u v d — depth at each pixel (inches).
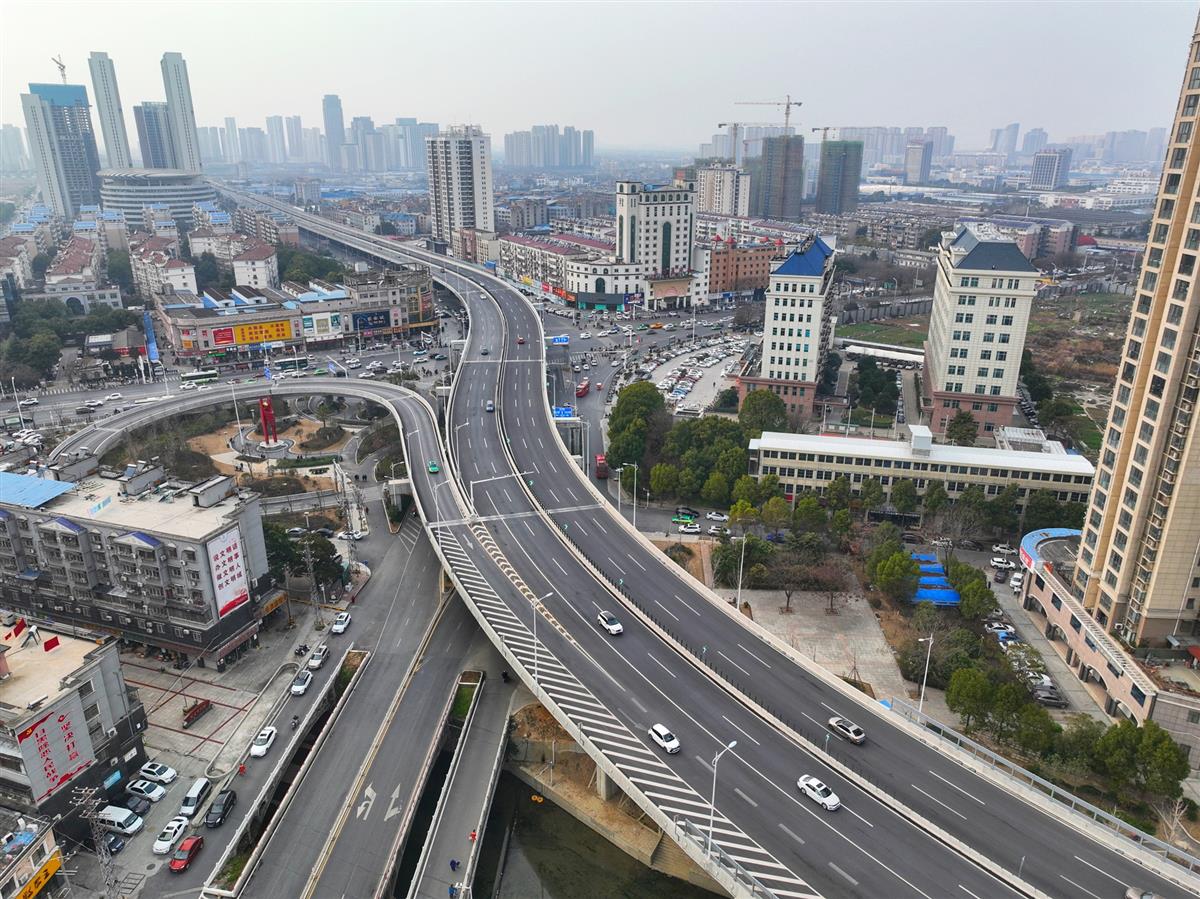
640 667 4480.8
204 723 4549.7
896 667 4990.2
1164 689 4173.2
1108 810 3769.7
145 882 3506.4
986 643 5103.3
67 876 3484.3
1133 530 4571.9
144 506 5260.8
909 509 6633.9
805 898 3016.7
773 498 6437.0
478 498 6663.4
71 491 5462.6
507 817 4259.4
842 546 6338.6
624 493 7573.8
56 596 5241.1
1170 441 4333.2
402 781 4060.0
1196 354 4119.1
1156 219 4458.7
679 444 7751.0
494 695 4832.7
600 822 4079.7
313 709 4598.9
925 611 5251.0
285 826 3754.9
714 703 4200.3
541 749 4480.8
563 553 5792.3
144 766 4143.7
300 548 5782.5
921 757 3828.7
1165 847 3203.7
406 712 4633.4
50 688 3690.9
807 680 4421.8
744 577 5944.9
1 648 3713.1
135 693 4192.9
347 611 5743.1
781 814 3442.4
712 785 3599.9
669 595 5275.6
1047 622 5433.1
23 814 3540.8
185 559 4820.4
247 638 5246.1
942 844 3316.9
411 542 6845.5
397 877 3636.8
